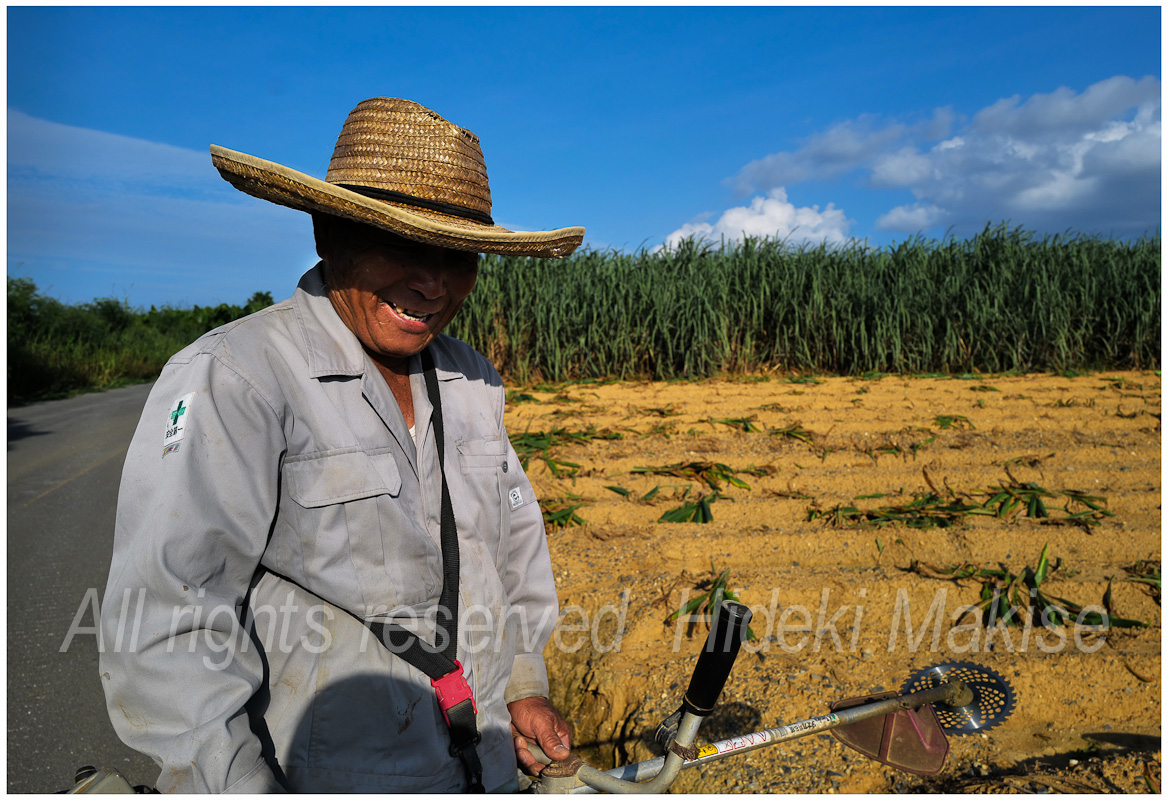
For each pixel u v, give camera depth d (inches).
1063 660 100.5
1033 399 279.4
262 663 42.6
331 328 47.6
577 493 181.6
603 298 391.2
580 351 394.6
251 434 41.7
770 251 416.5
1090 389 305.1
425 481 49.6
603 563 138.9
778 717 91.9
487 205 51.5
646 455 211.6
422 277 46.5
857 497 169.6
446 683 45.9
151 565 37.3
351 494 44.2
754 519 159.9
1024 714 95.2
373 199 44.1
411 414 52.8
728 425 243.8
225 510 39.9
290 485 44.2
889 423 241.3
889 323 377.7
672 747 41.2
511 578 57.6
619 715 100.6
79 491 210.2
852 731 50.1
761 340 405.4
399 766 44.6
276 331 46.3
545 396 320.2
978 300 383.9
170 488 38.4
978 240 418.0
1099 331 394.6
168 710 37.0
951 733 54.1
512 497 57.2
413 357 52.7
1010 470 187.3
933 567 130.3
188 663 37.5
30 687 104.4
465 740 45.8
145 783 86.3
